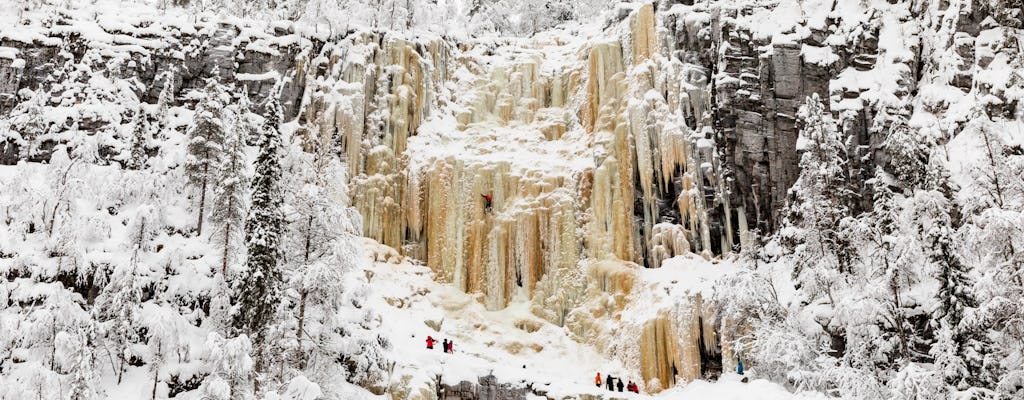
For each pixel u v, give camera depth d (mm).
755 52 50531
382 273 46000
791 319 38812
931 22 49594
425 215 49688
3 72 49219
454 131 54562
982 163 37094
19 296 35688
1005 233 32781
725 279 39188
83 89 49344
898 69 48188
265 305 31922
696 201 47938
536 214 48875
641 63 52562
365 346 35250
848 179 45750
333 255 33312
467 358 39469
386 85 53188
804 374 35344
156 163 44625
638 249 47844
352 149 50406
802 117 47250
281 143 34500
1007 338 33094
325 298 33500
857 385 33719
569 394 38094
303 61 53250
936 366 33000
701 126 50094
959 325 33094
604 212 48375
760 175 48344
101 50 51094
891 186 44688
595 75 53938
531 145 53875
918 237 36000
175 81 51469
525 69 57656
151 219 38750
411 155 51531
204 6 58250
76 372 30609
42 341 33875
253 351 31844
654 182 49188
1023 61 44625
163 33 52562
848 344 36531
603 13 64688
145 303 35281
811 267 39562
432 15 61062
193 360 35062
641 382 42219
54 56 50531
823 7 51719
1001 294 32188
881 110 46562
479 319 45719
